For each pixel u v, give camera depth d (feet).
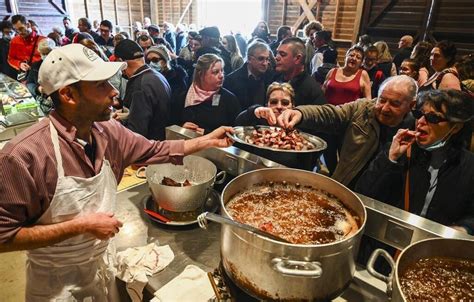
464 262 2.31
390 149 3.73
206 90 7.22
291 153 4.33
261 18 23.52
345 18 19.97
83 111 2.77
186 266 3.10
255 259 2.27
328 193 3.26
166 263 3.11
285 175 3.40
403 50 14.20
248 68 8.38
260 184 3.38
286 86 5.86
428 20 16.99
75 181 2.79
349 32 20.06
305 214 2.98
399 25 18.08
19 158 2.47
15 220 2.54
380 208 2.97
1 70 15.55
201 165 4.26
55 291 3.13
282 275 2.19
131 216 3.82
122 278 3.04
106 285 3.29
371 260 2.42
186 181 3.87
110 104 2.89
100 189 3.03
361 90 9.27
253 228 2.31
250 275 2.36
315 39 13.46
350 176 4.91
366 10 18.85
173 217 3.71
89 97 2.71
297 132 5.20
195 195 3.57
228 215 2.47
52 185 2.69
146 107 6.73
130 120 6.73
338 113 5.01
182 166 4.43
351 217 2.95
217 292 2.68
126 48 6.94
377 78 11.56
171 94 8.11
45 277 3.09
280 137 4.71
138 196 4.20
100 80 2.66
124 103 7.75
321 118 4.92
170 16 30.89
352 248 2.30
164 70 9.46
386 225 2.89
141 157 3.65
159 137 7.26
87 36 11.25
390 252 3.23
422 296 2.06
